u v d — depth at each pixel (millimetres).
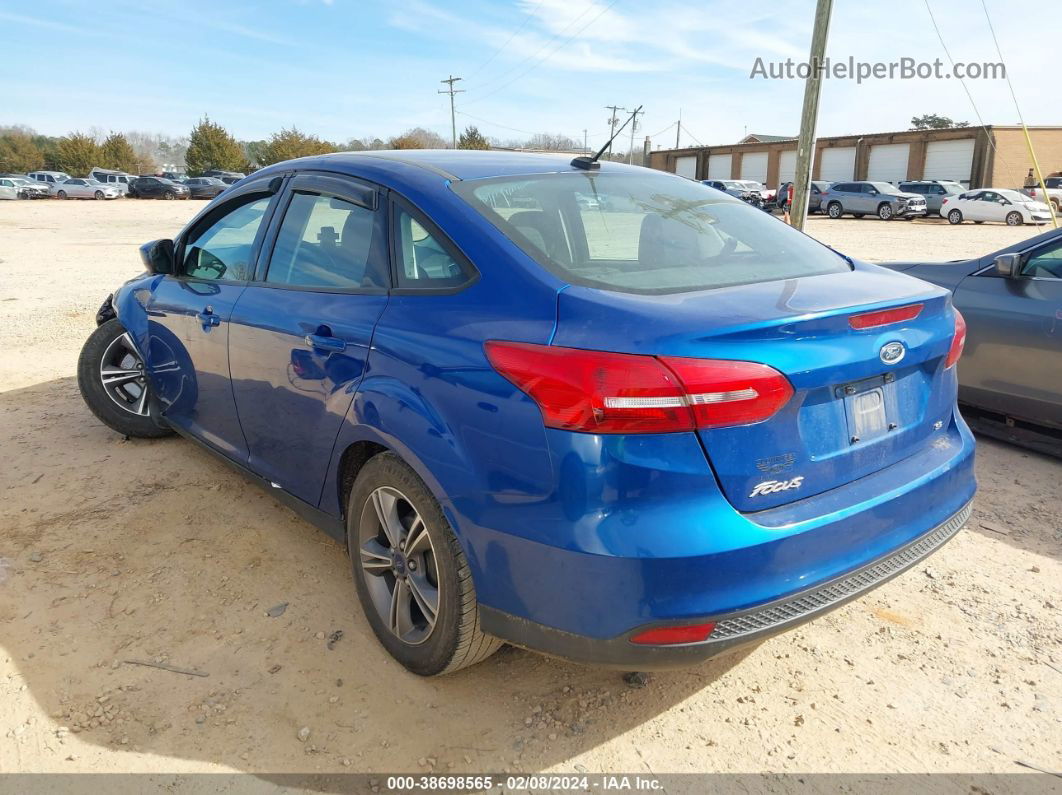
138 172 76312
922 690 2605
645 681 2648
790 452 2088
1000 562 3398
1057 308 4340
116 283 11352
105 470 4258
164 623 2906
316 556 3391
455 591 2303
